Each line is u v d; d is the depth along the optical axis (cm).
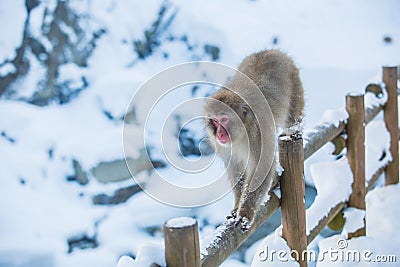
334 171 441
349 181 446
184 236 204
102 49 1153
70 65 1132
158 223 804
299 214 332
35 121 1023
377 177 543
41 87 1110
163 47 1159
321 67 941
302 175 332
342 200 437
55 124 1018
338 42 1055
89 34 1155
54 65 1130
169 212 820
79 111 1044
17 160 951
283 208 335
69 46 1141
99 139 948
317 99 903
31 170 936
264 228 748
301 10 1160
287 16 1148
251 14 1162
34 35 1138
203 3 1199
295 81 426
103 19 1166
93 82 1113
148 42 1171
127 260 210
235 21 1139
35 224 844
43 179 930
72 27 1151
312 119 874
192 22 1158
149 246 216
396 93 570
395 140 576
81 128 999
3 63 1117
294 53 1030
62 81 1107
